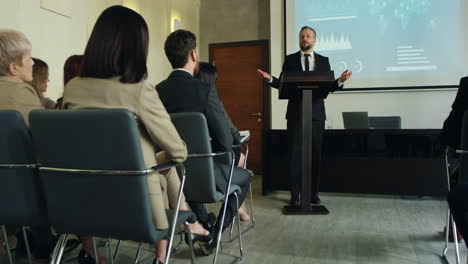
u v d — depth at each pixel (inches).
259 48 242.5
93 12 153.6
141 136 50.3
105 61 48.1
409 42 199.2
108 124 43.5
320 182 155.6
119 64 48.4
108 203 46.2
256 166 243.0
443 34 195.0
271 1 217.0
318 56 136.3
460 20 192.7
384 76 202.2
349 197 152.3
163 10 203.6
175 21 216.1
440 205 136.0
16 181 52.7
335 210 129.5
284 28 213.2
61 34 134.3
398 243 93.6
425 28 197.2
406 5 199.3
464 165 66.4
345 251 88.4
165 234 50.1
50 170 47.5
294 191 136.9
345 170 153.3
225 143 75.0
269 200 149.0
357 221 114.7
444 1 194.7
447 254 85.3
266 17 241.1
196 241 79.8
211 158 69.4
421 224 110.6
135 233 46.6
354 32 205.3
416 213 124.0
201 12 253.1
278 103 217.9
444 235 99.6
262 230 106.1
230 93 247.8
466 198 57.1
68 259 85.2
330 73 111.6
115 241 97.1
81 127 44.7
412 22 198.7
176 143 51.0
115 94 48.0
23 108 64.1
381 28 202.2
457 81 193.8
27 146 51.2
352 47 205.6
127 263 82.2
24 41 68.5
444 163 143.9
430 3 196.2
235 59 246.8
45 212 53.4
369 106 205.9
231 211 85.2
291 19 212.4
